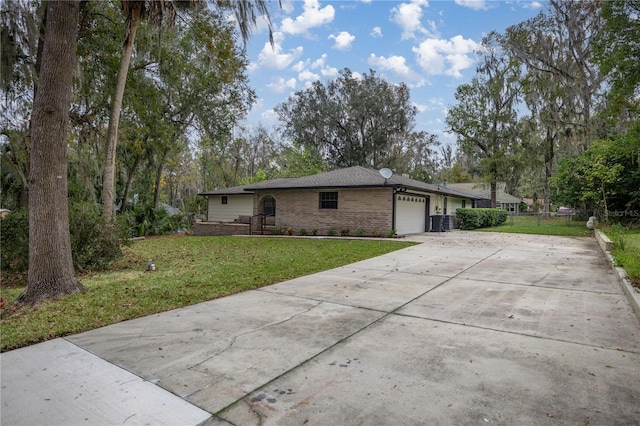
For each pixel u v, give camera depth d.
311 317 4.51
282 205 17.66
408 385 2.79
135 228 19.11
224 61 14.05
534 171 34.00
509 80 28.17
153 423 2.35
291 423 2.33
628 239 10.38
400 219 16.19
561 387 2.74
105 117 13.99
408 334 3.90
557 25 23.38
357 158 37.41
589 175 17.27
